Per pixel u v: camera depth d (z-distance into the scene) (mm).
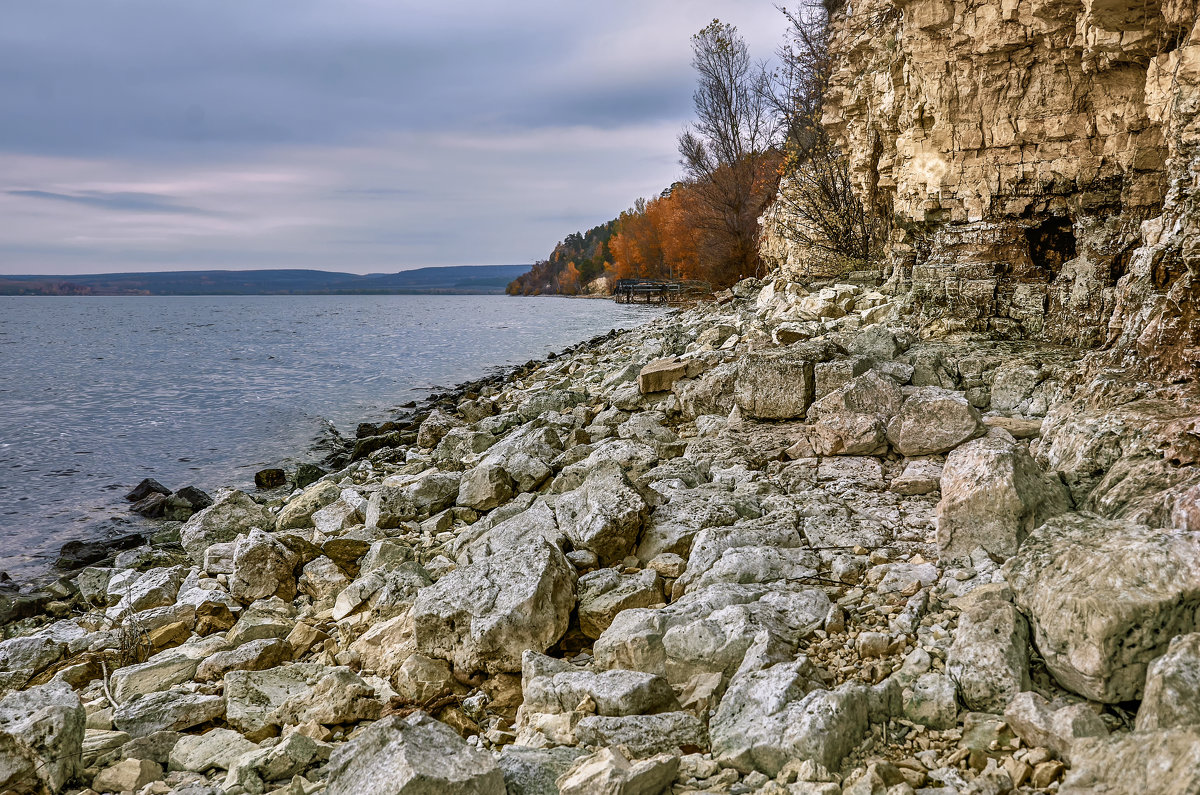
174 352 36719
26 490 12969
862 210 20953
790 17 31391
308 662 5742
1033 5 9867
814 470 7359
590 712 4023
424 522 8469
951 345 10188
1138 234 9414
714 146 44906
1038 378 8359
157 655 6121
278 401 21422
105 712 5012
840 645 4363
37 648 6406
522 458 8930
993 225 11102
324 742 4316
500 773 3367
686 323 23078
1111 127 9984
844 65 21891
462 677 4988
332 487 10039
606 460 6863
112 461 14914
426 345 38094
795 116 31969
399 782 3135
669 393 11500
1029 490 4945
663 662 4457
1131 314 6926
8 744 3947
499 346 36312
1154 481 4691
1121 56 9266
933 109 11477
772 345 12195
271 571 7262
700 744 3729
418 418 17688
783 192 26609
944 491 5191
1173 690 2854
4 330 56531
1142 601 3295
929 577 4918
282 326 59188
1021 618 3883
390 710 4613
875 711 3635
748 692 3791
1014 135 10773
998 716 3535
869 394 7867
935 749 3436
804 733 3314
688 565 5656
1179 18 8039
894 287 13836
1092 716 3215
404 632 5531
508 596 5004
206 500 11953
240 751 4355
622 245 101375
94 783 4105
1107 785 2711
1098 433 5359
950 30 10969
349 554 7664
